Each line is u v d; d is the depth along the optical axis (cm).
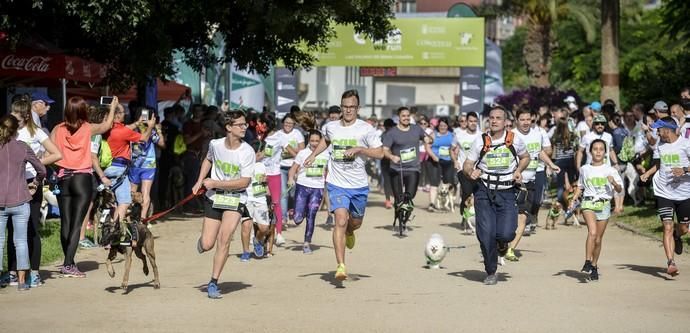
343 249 1338
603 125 2195
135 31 2033
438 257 1522
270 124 1845
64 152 1420
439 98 10144
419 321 1099
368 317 1121
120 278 1407
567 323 1091
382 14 2514
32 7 1886
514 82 8544
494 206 1364
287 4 2223
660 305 1205
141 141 1875
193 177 2439
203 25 2345
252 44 2512
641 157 2169
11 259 1340
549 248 1797
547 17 4862
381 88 9906
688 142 1441
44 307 1181
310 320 1103
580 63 6312
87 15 1886
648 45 5612
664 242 1441
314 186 1730
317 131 1755
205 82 3812
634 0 5162
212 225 1250
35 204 1341
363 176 1361
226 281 1389
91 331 1046
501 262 1551
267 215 1616
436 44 4116
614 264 1573
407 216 1997
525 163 1369
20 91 2433
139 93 2480
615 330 1056
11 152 1295
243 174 1234
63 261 1548
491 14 5053
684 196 1440
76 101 1427
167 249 1731
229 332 1038
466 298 1250
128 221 1279
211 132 2450
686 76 3048
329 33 2533
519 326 1073
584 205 1418
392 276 1438
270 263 1580
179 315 1132
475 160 1373
